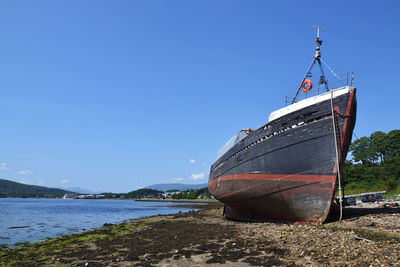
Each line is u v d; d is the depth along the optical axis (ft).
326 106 52.11
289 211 56.80
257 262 34.30
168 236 58.49
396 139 237.04
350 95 50.39
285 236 45.44
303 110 54.65
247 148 66.18
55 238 65.57
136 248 48.34
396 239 36.37
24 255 48.14
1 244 62.75
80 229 91.56
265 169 59.88
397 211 59.72
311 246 37.86
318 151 51.65
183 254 41.24
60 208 234.58
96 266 38.24
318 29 68.69
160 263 37.47
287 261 33.42
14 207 244.42
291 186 54.95
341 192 52.03
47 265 40.40
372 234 39.81
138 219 112.68
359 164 239.30
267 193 59.77
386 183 157.28
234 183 71.10
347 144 52.49
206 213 127.03
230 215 90.58
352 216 55.36
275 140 57.82
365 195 100.42
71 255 45.88
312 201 52.31
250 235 50.49
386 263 28.22
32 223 111.14
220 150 90.12
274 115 66.64
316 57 67.62
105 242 56.13
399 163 195.42
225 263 35.19
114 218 135.64
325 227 48.24
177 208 236.02
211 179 98.89
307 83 65.67
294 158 54.54
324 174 50.85
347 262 29.96
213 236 53.67
